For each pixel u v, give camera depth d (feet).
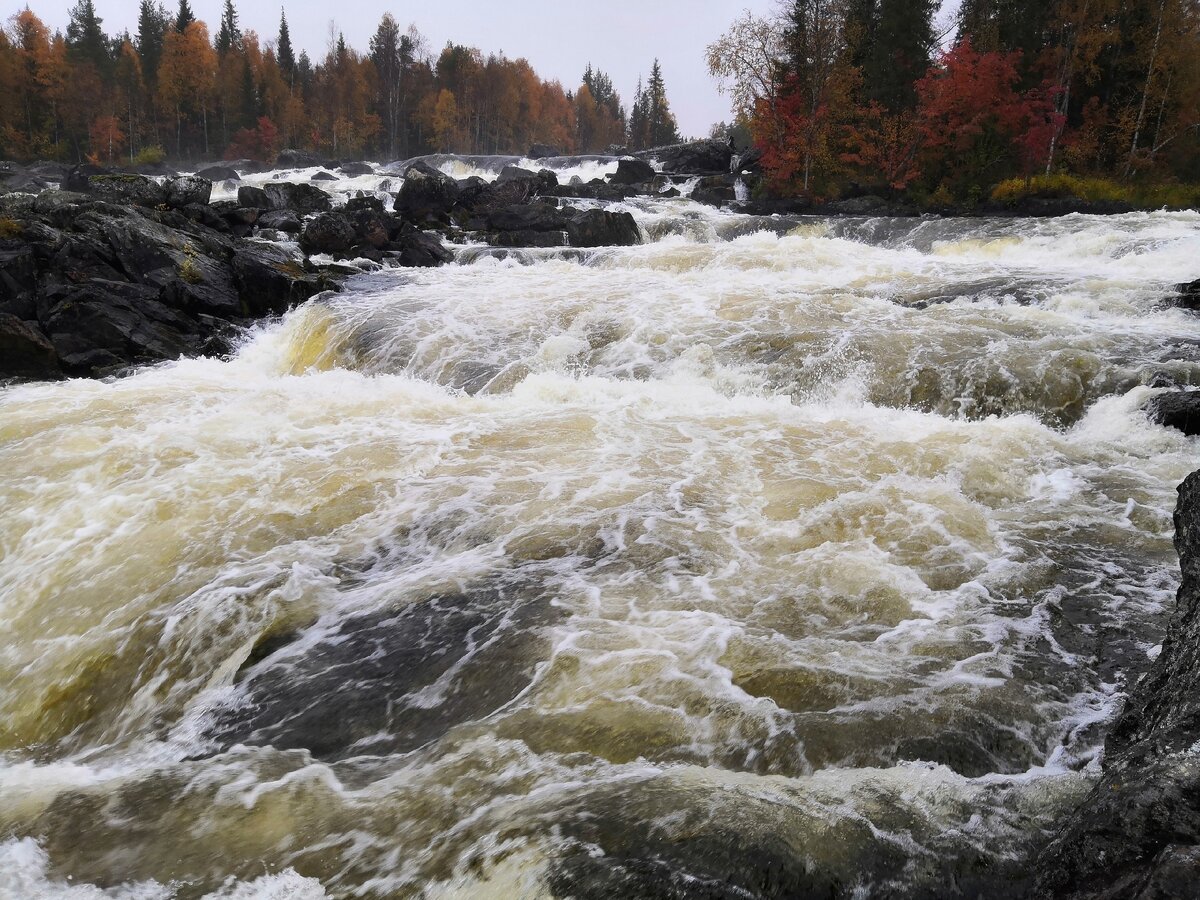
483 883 10.32
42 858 12.12
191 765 14.21
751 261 60.13
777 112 129.90
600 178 146.00
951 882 10.06
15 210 59.36
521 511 23.30
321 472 26.35
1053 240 69.26
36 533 23.47
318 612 18.89
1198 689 9.87
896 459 26.86
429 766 13.33
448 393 36.40
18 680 18.74
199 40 271.08
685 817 11.00
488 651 16.79
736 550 20.90
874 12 149.18
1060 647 16.55
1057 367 34.32
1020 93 122.42
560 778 12.70
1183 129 121.90
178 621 18.85
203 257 55.52
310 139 294.46
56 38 289.94
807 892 9.88
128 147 259.39
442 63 327.26
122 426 30.99
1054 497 24.06
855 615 17.79
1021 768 13.15
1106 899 8.02
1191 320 40.98
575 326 44.70
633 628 17.28
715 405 33.42
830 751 13.35
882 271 55.72
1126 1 121.08
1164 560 20.13
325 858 11.47
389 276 59.06
